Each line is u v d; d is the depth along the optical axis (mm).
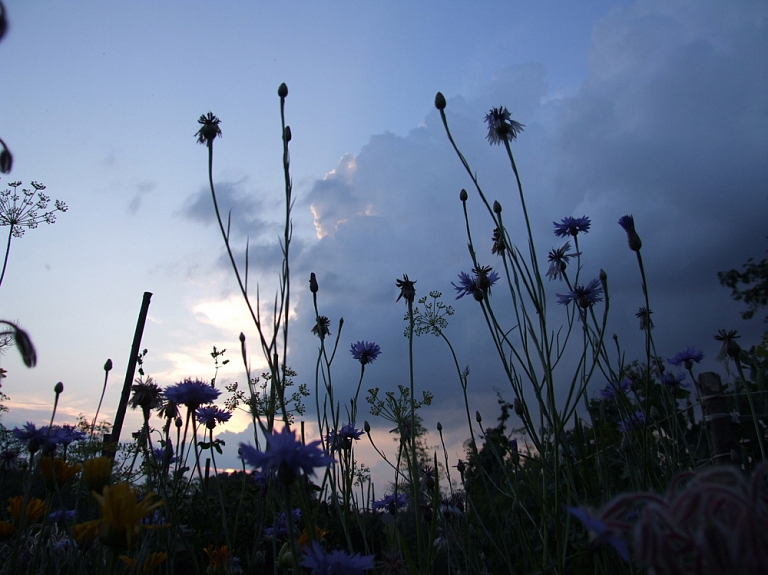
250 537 786
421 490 650
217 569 467
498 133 525
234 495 881
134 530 279
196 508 794
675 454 506
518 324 463
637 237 517
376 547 608
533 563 440
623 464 602
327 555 314
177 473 452
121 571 431
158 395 510
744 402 744
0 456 590
